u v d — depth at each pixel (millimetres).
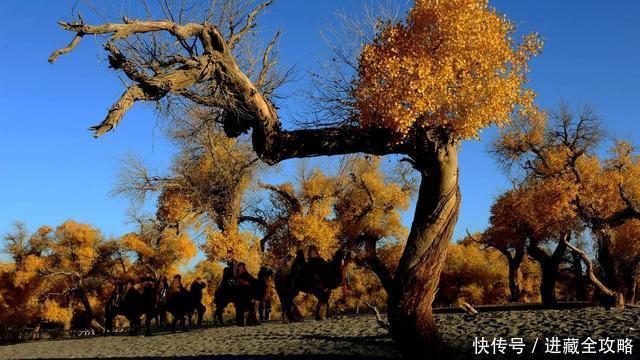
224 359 14445
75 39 7867
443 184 10312
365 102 9562
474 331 14289
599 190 29500
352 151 10609
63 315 46062
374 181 40312
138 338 23984
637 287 36406
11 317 45219
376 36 10094
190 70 9016
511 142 31188
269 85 10656
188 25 9172
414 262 10273
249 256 36844
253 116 10211
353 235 41188
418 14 9570
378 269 41406
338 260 23328
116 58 8383
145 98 8430
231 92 9859
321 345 15102
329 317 25312
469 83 9391
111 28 8156
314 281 23422
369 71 9492
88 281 47594
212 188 32781
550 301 29641
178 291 24906
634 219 32750
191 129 12336
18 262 47094
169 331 27141
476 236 56500
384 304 52625
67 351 20891
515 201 30859
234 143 29875
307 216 38594
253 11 10055
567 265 49531
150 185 35844
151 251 41562
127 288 28016
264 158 10750
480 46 9383
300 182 40656
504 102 9523
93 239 47219
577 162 30297
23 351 22781
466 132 9625
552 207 28219
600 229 29594
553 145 30891
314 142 10547
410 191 42562
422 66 9133
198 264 51531
